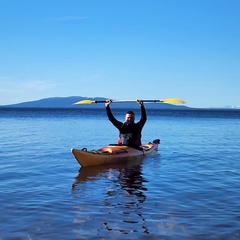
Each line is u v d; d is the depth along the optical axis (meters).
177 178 4.50
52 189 3.84
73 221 2.71
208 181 4.29
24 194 3.58
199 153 7.21
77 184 4.12
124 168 5.30
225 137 11.51
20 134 12.02
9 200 3.33
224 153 7.23
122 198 3.45
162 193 3.65
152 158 6.45
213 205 3.16
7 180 4.32
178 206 3.14
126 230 2.52
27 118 29.02
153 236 2.41
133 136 6.14
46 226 2.59
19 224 2.63
